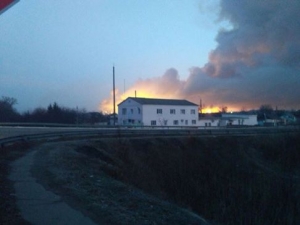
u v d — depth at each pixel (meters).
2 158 20.22
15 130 35.84
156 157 35.25
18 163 19.09
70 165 19.14
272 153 48.25
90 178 15.76
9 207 9.95
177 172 28.52
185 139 44.88
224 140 47.91
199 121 84.25
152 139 41.47
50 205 10.34
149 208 11.10
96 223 8.68
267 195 24.39
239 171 34.69
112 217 9.28
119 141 37.38
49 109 79.44
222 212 21.12
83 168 18.91
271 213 22.11
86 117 91.00
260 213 21.81
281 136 53.56
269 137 53.31
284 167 44.09
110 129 46.78
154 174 27.53
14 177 14.87
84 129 44.94
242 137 52.31
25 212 9.52
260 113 117.12
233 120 95.56
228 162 38.66
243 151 45.91
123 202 11.49
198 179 28.00
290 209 22.72
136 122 75.44
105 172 20.62
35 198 11.16
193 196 23.58
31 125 41.19
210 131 55.59
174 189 24.78
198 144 43.94
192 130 53.81
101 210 9.91
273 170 41.62
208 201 22.97
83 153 27.69
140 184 21.56
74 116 81.94
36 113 77.69
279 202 23.47
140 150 37.47
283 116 115.19
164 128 58.09
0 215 9.12
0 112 75.88
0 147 24.14
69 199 11.15
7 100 78.25
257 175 33.97
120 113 78.38
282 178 33.03
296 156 46.50
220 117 96.00
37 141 32.72
